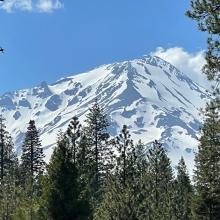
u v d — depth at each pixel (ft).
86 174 172.65
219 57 74.79
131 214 152.46
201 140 113.39
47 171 125.29
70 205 121.29
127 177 163.12
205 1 72.64
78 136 162.50
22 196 157.99
